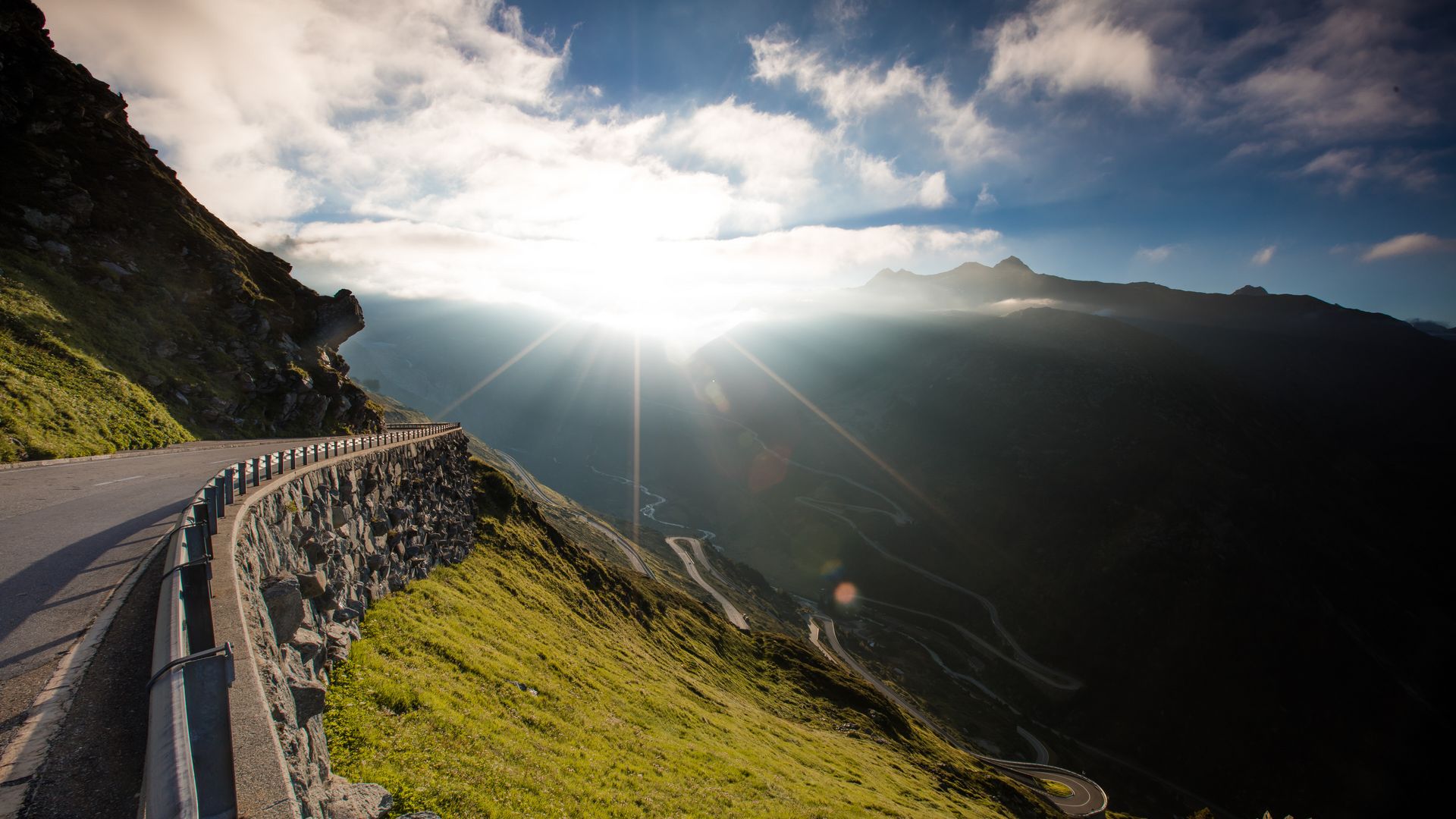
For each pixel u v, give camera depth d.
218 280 59.88
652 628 70.50
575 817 16.50
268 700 9.02
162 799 5.48
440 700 18.92
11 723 7.37
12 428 28.27
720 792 24.94
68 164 55.59
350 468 26.39
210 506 12.85
